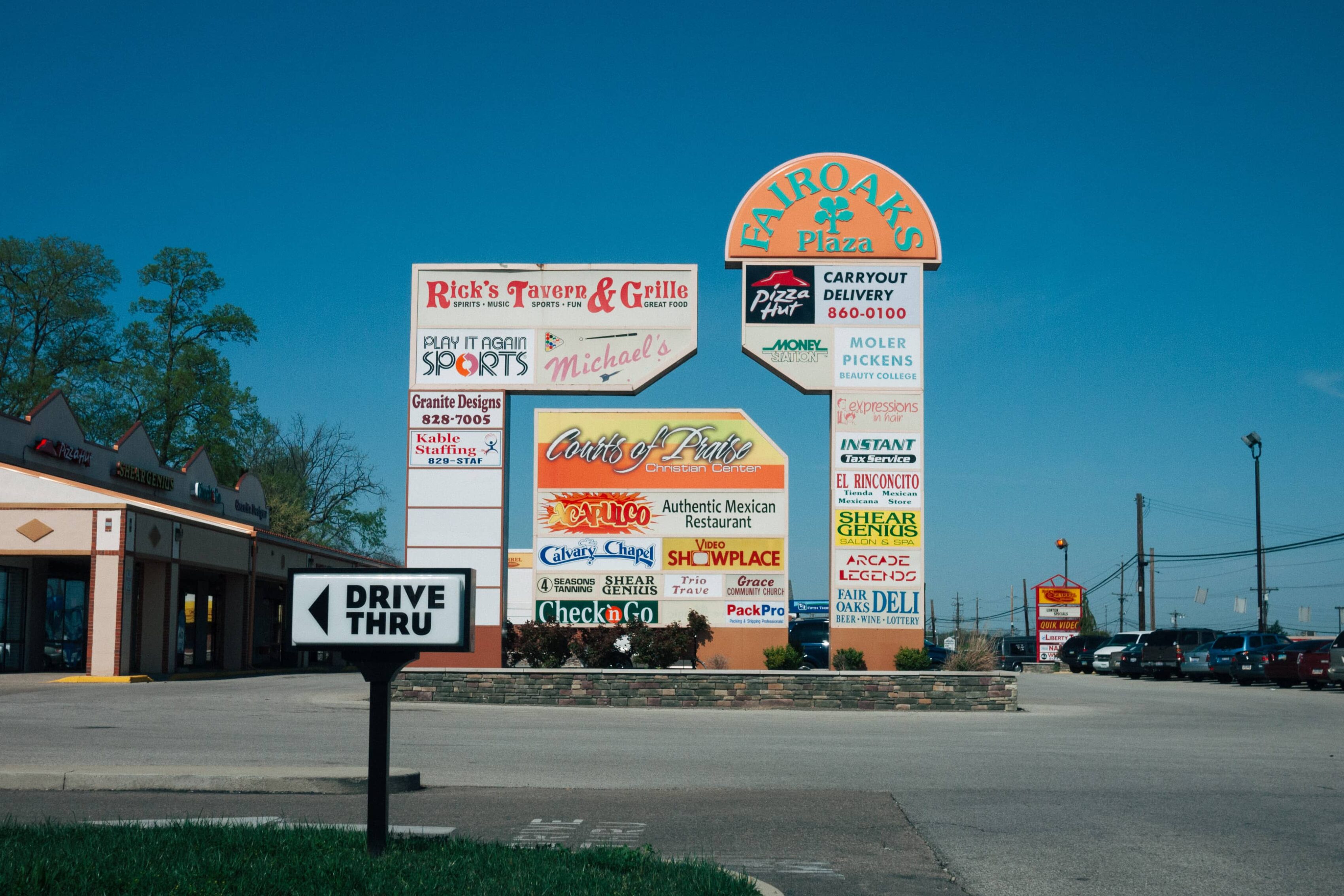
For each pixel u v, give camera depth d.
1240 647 44.38
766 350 27.31
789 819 10.37
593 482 27.53
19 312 60.50
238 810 10.23
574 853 7.96
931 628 108.75
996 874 8.20
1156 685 41.69
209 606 46.00
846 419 27.17
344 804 10.62
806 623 34.03
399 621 7.37
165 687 30.08
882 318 27.41
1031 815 10.70
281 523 67.31
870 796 11.85
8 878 6.41
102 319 62.31
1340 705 29.08
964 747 17.16
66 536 34.00
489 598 26.80
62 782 11.36
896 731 20.09
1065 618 59.28
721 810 10.84
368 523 73.38
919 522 26.94
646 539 27.41
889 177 27.77
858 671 26.12
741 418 27.66
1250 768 14.53
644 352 27.55
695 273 27.72
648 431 27.67
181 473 50.00
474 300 27.64
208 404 61.53
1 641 35.03
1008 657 67.62
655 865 7.59
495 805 11.02
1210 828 10.02
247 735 16.81
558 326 27.58
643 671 25.73
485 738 17.55
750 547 27.33
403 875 6.94
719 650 27.11
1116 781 13.19
